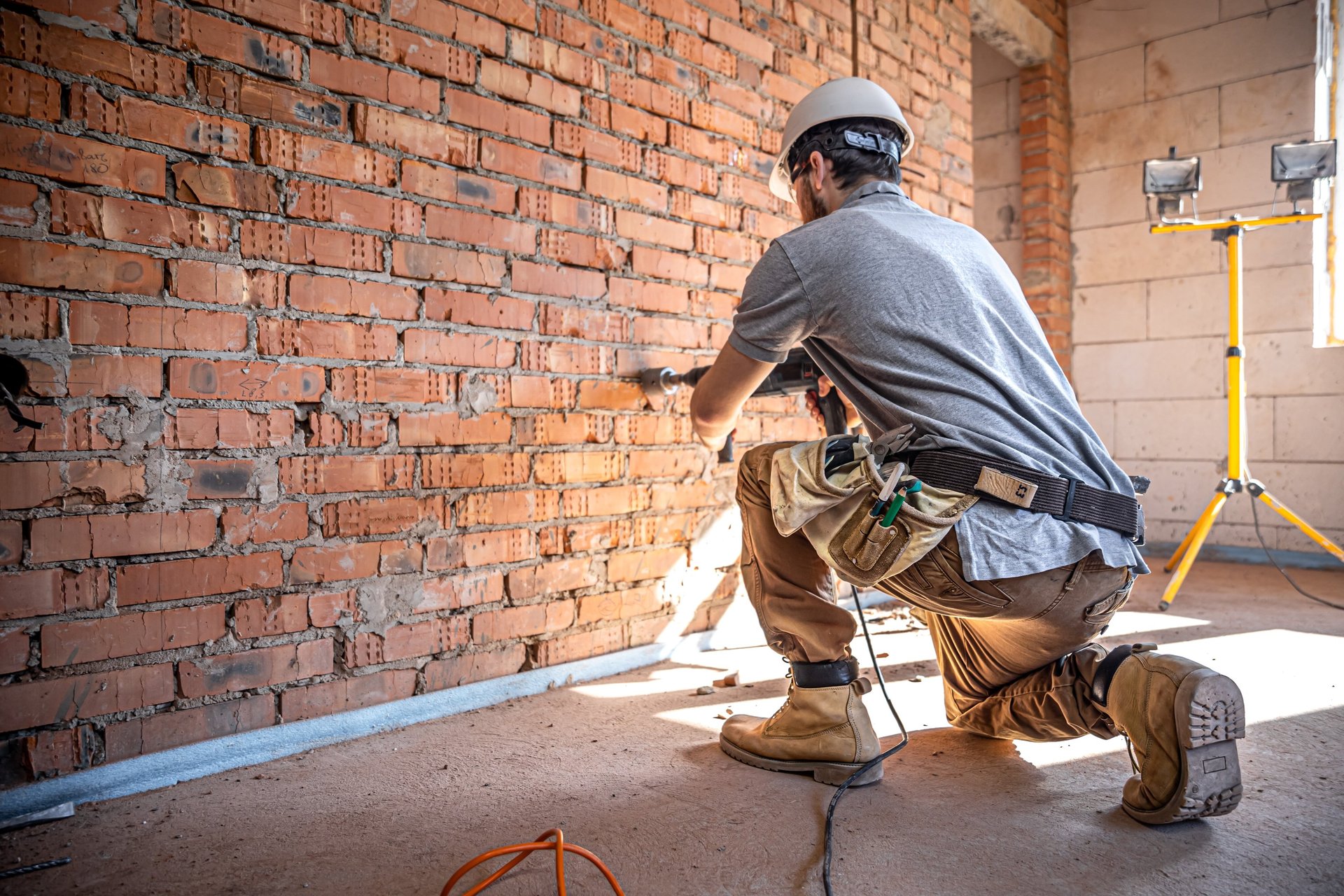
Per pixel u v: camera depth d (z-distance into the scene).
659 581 2.41
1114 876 1.15
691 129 2.52
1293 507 4.15
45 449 1.39
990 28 4.34
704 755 1.65
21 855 1.24
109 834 1.31
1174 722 1.25
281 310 1.66
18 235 1.36
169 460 1.52
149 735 1.50
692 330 2.52
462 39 1.95
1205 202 4.48
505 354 2.03
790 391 1.78
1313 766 1.55
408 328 1.85
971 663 1.64
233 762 1.59
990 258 1.42
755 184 2.74
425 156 1.88
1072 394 1.38
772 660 2.42
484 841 1.29
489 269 2.00
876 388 1.36
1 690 1.35
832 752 1.49
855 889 1.12
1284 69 4.25
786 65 2.86
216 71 1.57
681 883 1.15
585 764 1.61
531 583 2.09
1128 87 4.73
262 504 1.64
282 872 1.19
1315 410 4.10
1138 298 4.69
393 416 1.82
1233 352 3.33
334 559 1.74
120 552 1.47
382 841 1.29
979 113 5.14
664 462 2.42
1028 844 1.25
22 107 1.36
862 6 3.19
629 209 2.34
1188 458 4.50
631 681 2.19
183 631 1.54
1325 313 4.18
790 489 1.35
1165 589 3.42
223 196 1.58
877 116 1.52
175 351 1.53
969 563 1.23
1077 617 1.35
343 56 1.75
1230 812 1.33
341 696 1.75
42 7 1.38
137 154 1.48
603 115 2.27
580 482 2.20
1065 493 1.26
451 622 1.93
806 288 1.37
